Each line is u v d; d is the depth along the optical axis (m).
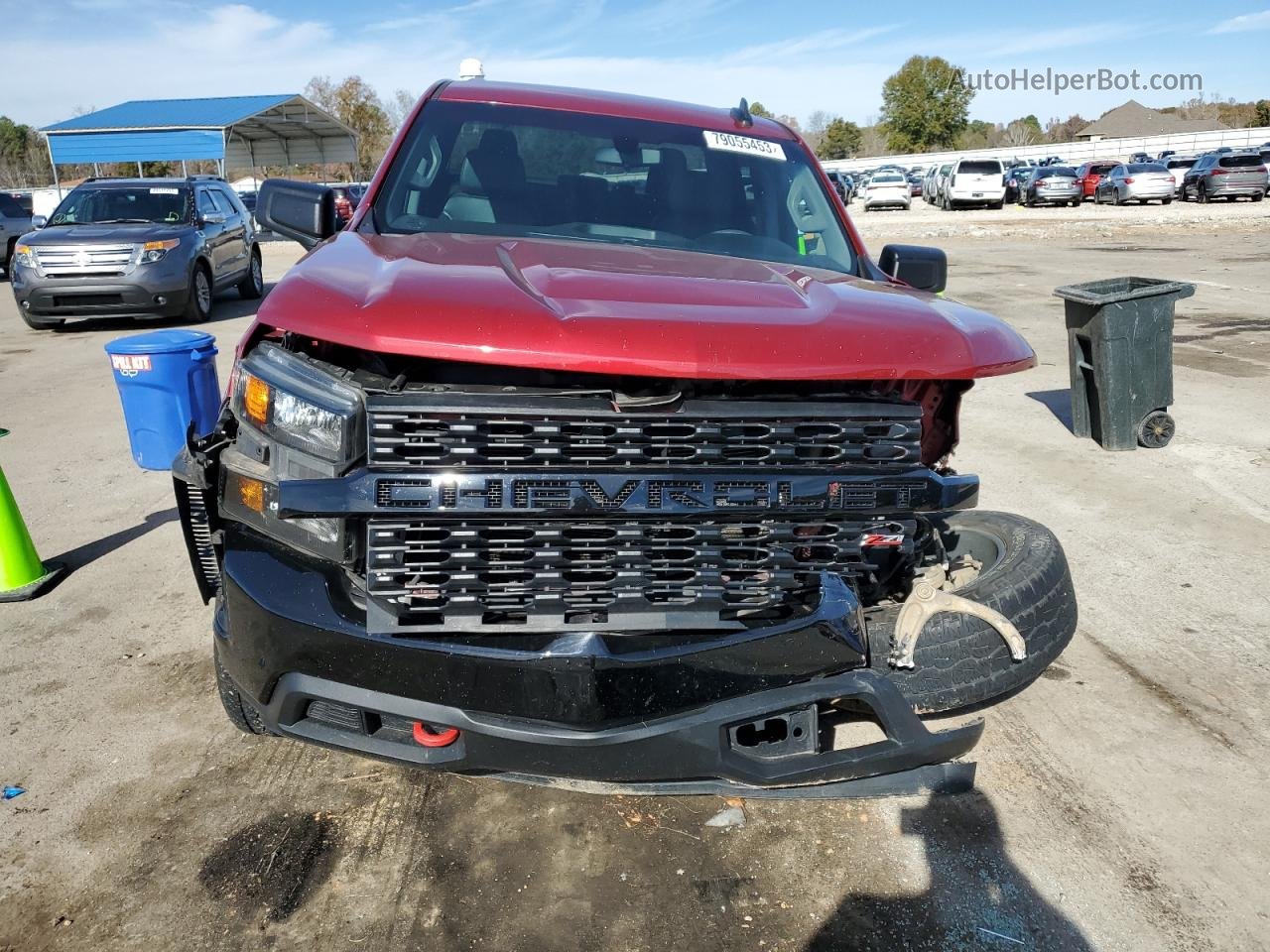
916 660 2.79
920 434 2.41
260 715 2.58
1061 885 2.55
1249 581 4.41
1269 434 6.71
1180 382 8.28
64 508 5.56
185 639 3.92
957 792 2.72
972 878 2.57
